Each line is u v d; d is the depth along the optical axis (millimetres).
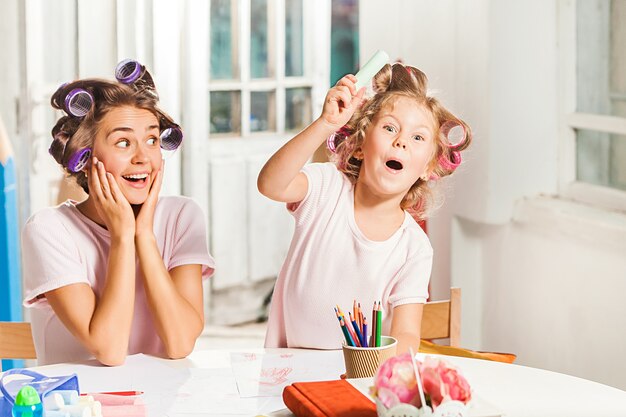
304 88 4676
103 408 1479
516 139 3158
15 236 3467
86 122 1810
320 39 4617
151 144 1870
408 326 1835
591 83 3053
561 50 3135
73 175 1896
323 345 1896
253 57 4574
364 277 1863
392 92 1811
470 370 1705
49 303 1844
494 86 3125
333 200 1887
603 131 2994
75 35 3754
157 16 4047
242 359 1795
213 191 4438
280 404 1549
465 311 3379
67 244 1861
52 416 1374
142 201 1853
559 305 2961
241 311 4668
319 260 1877
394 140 1790
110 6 3865
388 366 1276
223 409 1525
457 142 1872
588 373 2838
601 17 2986
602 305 2762
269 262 4727
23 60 3592
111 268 1796
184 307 1841
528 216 3090
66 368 1745
